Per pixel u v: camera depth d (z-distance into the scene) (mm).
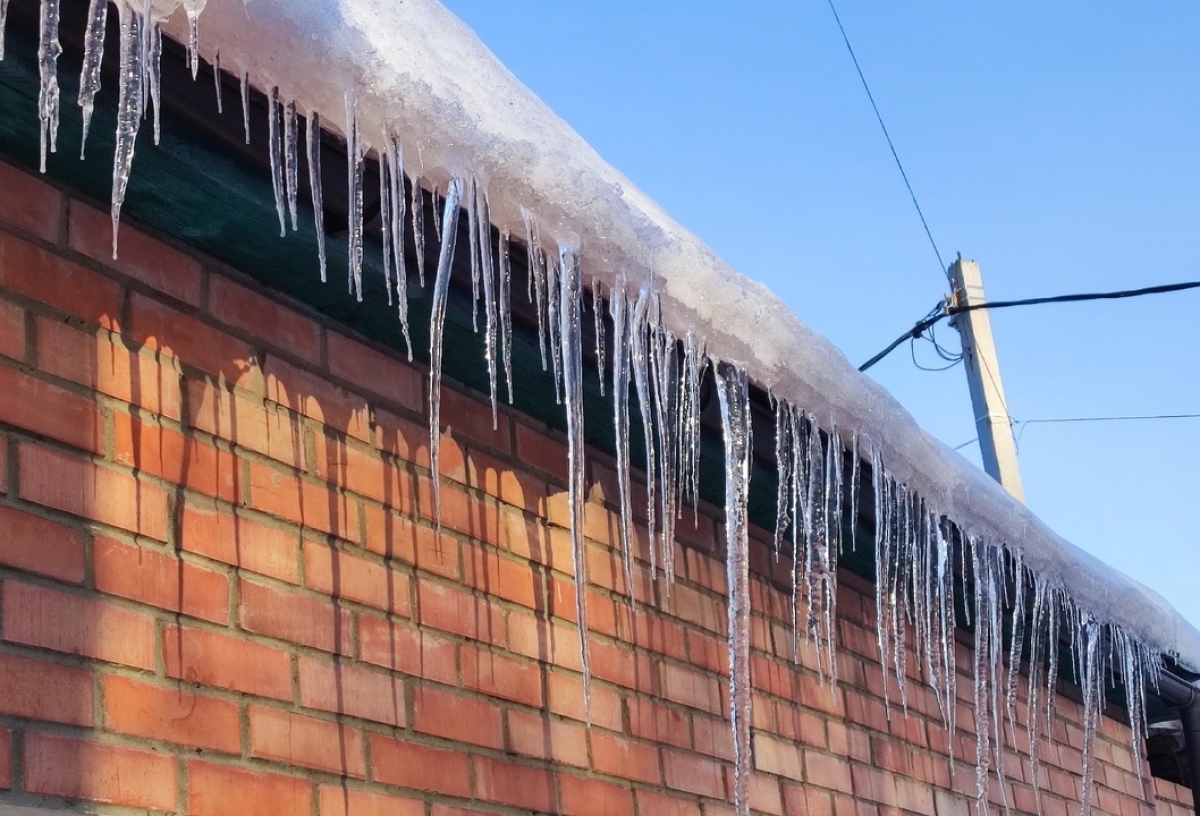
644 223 2824
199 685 2238
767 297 3203
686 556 3582
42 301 2223
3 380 2123
